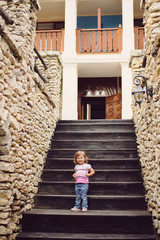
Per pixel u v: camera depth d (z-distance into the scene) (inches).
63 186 164.6
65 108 330.0
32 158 152.9
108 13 426.3
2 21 107.5
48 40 365.1
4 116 107.9
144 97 155.9
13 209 122.3
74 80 336.2
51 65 241.3
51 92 235.9
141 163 173.6
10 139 115.0
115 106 380.2
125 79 327.0
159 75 111.9
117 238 119.8
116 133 215.3
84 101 444.5
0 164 112.3
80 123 241.4
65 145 211.6
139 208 146.9
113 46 348.2
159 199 112.4
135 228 129.4
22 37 138.5
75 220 132.3
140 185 159.5
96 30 352.5
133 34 343.0
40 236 122.8
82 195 145.3
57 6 405.4
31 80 150.5
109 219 131.1
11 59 121.9
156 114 118.2
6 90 112.4
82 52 350.0
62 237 121.4
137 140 201.3
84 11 422.6
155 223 121.1
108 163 183.0
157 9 124.7
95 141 209.5
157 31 123.6
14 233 122.4
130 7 350.3
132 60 210.2
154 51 114.7
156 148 117.3
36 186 162.6
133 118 232.1
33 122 157.8
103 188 160.6
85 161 157.2
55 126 234.7
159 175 111.9
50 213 135.0
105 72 377.7
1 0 146.3
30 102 147.6
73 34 351.9
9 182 116.2
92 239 119.6
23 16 142.4
